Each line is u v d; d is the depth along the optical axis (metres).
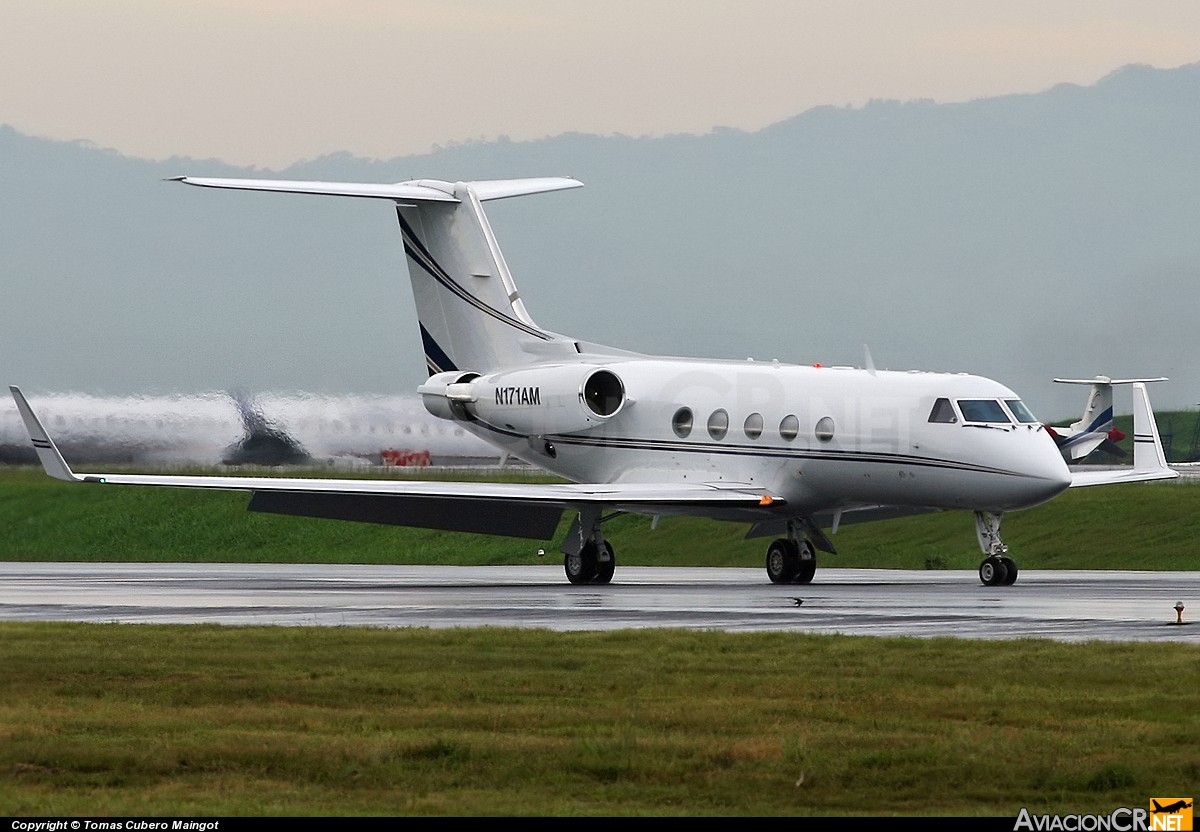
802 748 47.75
